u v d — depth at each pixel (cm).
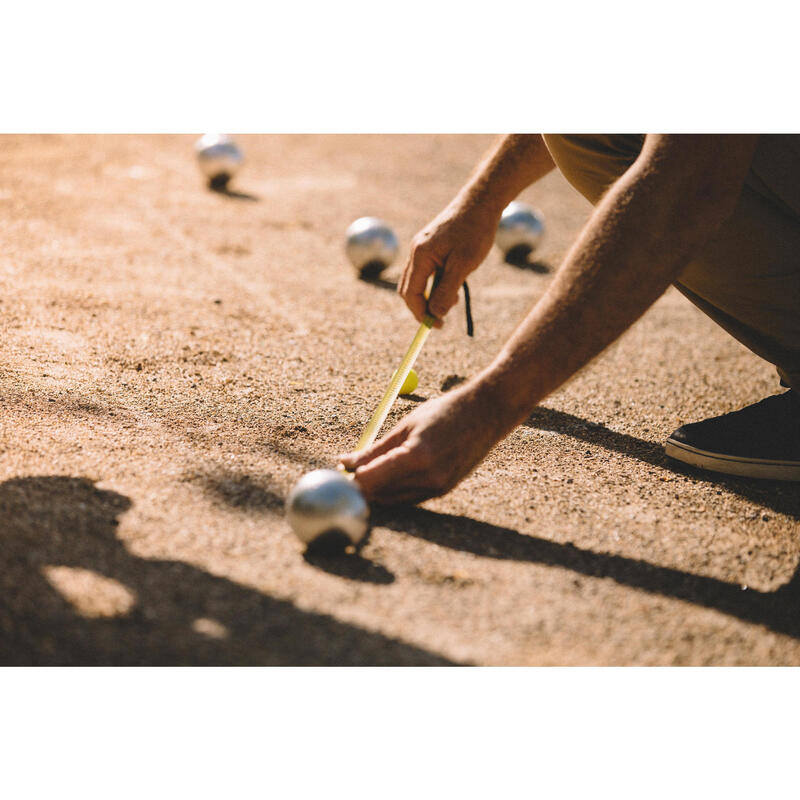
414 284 198
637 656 174
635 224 178
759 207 191
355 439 202
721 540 188
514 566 182
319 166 343
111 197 289
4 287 233
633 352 237
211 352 221
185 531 182
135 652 170
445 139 411
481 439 182
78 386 207
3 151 318
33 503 182
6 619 170
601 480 197
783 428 199
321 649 172
